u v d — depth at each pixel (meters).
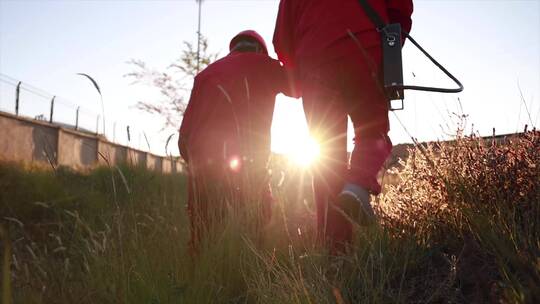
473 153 2.29
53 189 6.78
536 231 1.70
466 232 2.07
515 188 2.00
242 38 3.44
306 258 2.01
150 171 5.54
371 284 1.73
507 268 1.44
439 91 2.08
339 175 2.18
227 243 2.32
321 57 2.14
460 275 1.77
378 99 2.09
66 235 2.86
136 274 2.03
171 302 1.89
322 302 1.66
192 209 2.81
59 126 24.70
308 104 2.21
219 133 2.92
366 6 2.12
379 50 2.08
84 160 27.66
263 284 1.89
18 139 21.67
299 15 2.42
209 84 3.08
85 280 2.20
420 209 2.34
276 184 3.36
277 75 3.15
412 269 1.96
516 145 2.29
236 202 2.64
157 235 2.58
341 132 2.18
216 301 2.05
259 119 3.04
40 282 2.10
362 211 1.90
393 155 2.74
